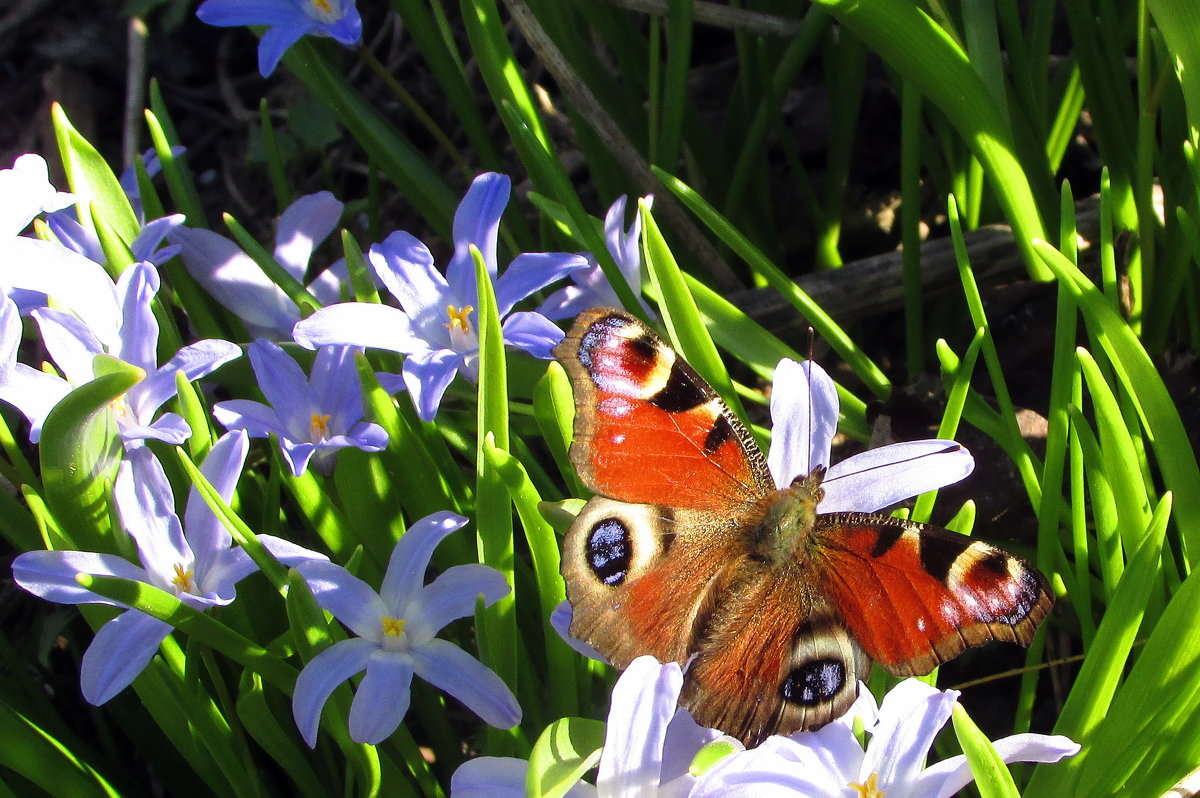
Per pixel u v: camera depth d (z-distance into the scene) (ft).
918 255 1.43
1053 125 1.52
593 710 1.25
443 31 1.47
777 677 1.12
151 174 1.40
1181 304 1.44
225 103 2.10
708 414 1.15
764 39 1.50
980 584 1.12
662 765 1.12
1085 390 1.34
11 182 1.20
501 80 1.37
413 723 1.38
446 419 1.32
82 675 1.13
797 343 1.49
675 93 1.45
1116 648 1.12
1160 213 1.47
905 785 1.10
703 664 1.12
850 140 1.54
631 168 1.44
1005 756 1.09
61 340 1.18
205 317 1.34
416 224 1.86
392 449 1.22
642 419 1.14
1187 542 1.19
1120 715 1.14
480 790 1.09
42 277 1.19
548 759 1.08
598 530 1.11
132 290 1.20
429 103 2.02
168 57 2.13
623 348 1.13
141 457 1.16
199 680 1.18
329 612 1.16
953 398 1.21
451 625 1.28
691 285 1.33
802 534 1.14
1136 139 1.45
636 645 1.11
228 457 1.16
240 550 1.16
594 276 1.33
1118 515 1.18
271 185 1.95
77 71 2.07
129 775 1.33
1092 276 1.44
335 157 1.96
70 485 1.15
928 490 1.16
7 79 2.08
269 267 1.31
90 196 1.31
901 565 1.13
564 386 1.19
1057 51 1.80
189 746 1.22
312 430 1.23
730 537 1.14
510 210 1.52
